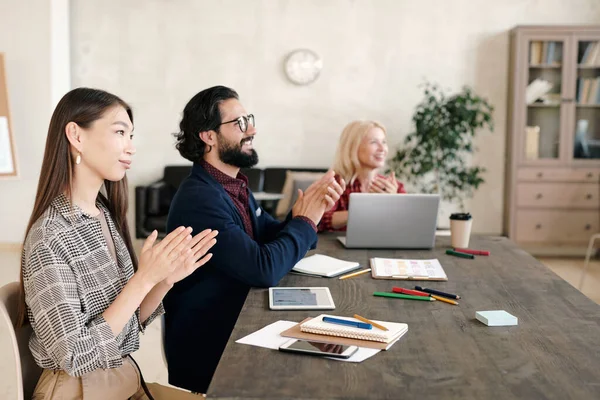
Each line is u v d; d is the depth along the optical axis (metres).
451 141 5.88
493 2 6.31
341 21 6.40
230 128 2.25
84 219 1.64
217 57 6.46
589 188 6.01
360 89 6.45
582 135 5.99
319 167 6.55
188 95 6.50
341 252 2.65
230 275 2.13
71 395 1.57
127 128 1.67
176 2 6.41
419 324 1.72
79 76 6.48
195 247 1.72
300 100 6.49
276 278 2.10
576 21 6.29
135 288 1.57
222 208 2.19
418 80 6.41
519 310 1.85
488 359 1.46
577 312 1.83
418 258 2.55
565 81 5.93
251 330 1.66
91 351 1.50
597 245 6.07
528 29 5.91
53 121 1.63
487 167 6.47
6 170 5.82
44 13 5.90
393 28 6.38
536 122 6.02
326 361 1.45
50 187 1.61
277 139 6.54
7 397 2.91
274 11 6.41
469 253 2.64
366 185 3.38
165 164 6.55
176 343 2.21
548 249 6.40
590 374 1.37
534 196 6.08
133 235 6.57
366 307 1.88
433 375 1.37
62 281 1.50
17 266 5.45
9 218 6.12
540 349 1.52
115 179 1.67
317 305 1.87
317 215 2.27
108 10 6.42
